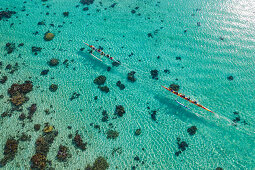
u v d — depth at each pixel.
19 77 32.78
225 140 26.55
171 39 36.84
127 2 43.38
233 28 37.53
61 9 42.41
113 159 25.44
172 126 27.94
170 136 27.12
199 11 40.59
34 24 39.81
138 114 29.06
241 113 28.62
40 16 41.12
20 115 28.83
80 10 42.16
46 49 36.25
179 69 33.25
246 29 37.19
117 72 33.22
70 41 37.31
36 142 26.42
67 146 26.39
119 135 27.25
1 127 27.88
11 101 29.78
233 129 27.30
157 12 41.06
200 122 28.09
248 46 35.12
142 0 43.59
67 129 27.83
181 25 38.72
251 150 25.59
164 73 32.91
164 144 26.48
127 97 30.69
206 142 26.55
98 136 27.28
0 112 29.03
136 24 39.28
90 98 30.69
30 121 28.41
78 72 33.44
